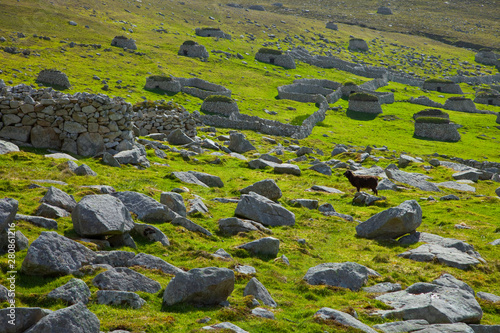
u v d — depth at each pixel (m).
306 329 11.52
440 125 87.38
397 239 23.55
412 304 13.62
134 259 14.23
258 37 175.88
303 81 123.94
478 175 43.91
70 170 24.12
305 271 17.47
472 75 168.62
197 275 12.34
